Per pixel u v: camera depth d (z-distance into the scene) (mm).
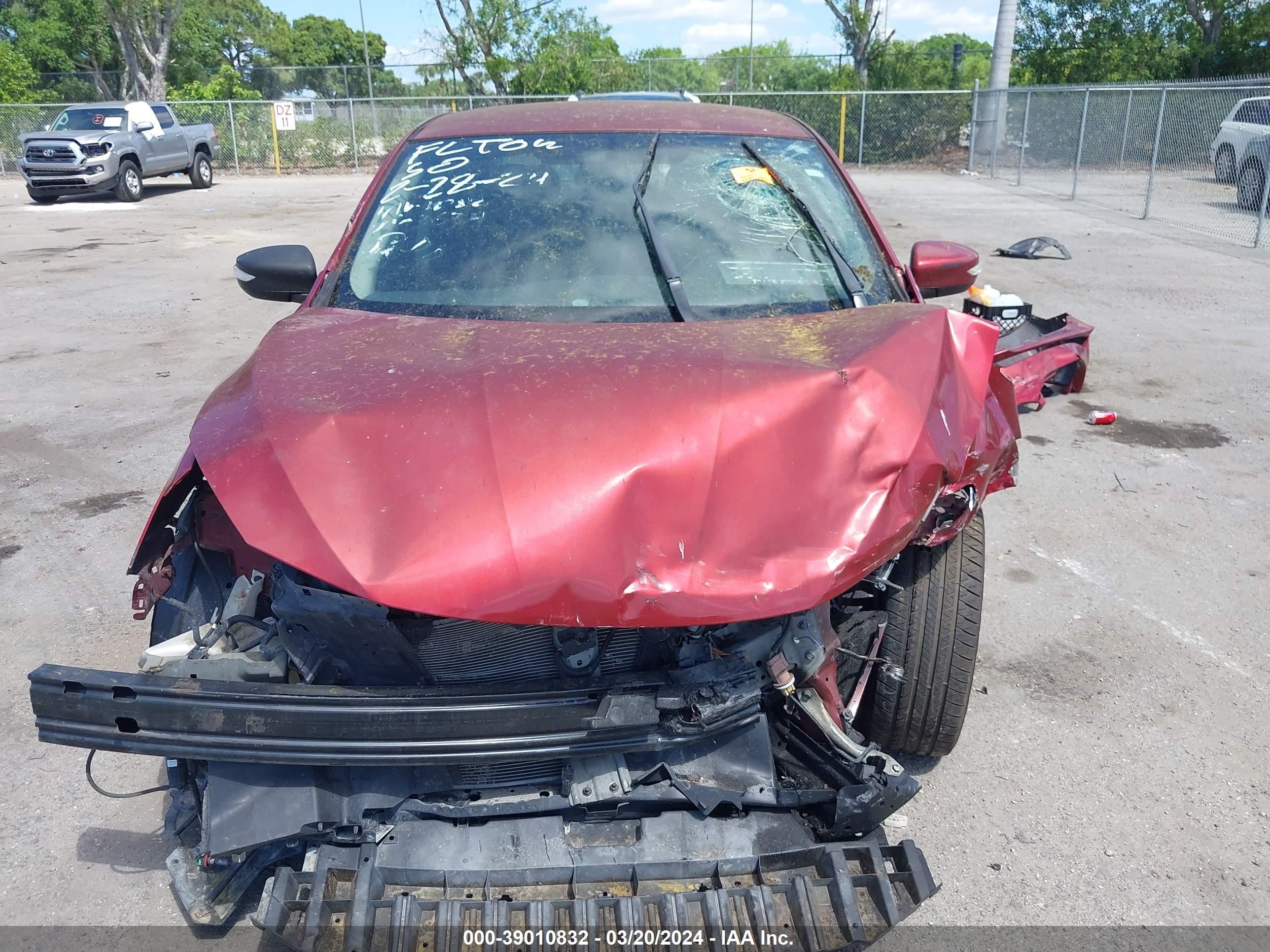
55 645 3910
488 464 2025
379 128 29375
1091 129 20547
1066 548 4805
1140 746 3338
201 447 2215
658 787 2176
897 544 2057
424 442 2080
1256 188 16266
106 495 5383
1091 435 6395
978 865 2791
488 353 2424
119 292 10836
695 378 2236
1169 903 2656
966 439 2326
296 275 3320
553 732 1975
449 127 3652
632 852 2109
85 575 4484
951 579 2727
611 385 2209
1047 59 30938
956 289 3539
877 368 2316
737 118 3734
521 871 2025
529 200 3197
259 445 2133
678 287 2875
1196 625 4105
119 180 19859
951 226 15148
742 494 2029
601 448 2047
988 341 2656
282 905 1951
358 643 2072
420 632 2125
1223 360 8023
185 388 7281
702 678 2023
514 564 1896
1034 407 6836
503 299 2869
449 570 1888
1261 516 5160
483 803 2158
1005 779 3164
